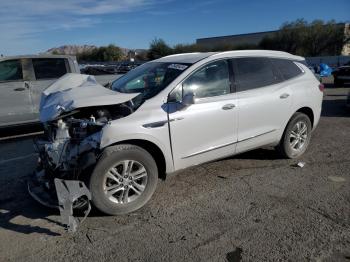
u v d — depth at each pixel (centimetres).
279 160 584
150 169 418
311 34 5928
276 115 536
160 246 351
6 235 376
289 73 569
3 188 499
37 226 393
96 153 390
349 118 934
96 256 337
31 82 792
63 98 423
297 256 332
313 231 372
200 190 475
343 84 1797
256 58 529
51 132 416
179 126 434
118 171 403
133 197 416
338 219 396
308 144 630
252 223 390
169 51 6081
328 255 333
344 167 554
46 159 417
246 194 461
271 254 335
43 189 435
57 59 832
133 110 411
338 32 5788
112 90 477
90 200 391
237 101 486
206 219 400
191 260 329
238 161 580
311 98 586
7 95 765
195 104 448
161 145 424
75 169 383
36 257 338
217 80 476
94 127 393
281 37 6166
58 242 361
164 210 423
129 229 382
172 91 437
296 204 432
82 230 381
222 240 359
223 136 479
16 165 601
